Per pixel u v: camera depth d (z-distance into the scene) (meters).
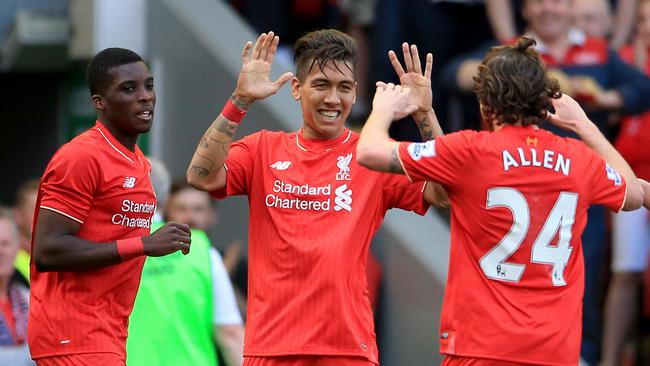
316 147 21.39
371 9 37.84
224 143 21.08
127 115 21.08
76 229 20.72
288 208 21.12
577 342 20.12
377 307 31.44
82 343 20.91
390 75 35.22
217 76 33.62
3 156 40.78
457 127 34.66
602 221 31.66
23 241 29.36
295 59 21.58
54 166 20.70
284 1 38.59
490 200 19.83
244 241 32.59
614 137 34.31
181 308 24.36
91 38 35.88
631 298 32.62
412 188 21.38
